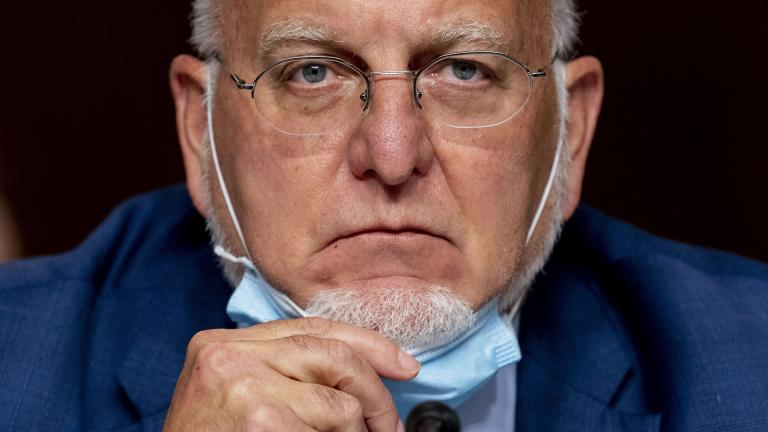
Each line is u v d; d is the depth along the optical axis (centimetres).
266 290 291
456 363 285
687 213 575
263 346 242
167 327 335
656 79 575
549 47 294
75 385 314
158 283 348
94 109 593
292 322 250
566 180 314
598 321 335
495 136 273
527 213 285
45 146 588
